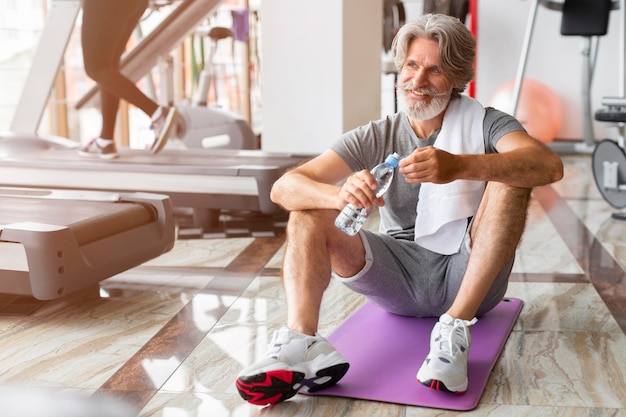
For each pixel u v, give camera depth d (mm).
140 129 6164
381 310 2559
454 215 2121
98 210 2867
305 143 4777
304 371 1832
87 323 2574
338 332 2365
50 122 5707
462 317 1980
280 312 2658
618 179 4258
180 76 7371
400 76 2082
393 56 2096
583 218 4254
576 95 7277
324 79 4699
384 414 1838
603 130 7262
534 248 3590
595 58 6594
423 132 2131
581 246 3615
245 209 3820
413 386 1971
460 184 2115
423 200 2160
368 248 2135
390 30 6625
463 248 2143
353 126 4848
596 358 2205
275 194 2002
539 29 7277
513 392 1970
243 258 3424
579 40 7191
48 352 2307
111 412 1626
